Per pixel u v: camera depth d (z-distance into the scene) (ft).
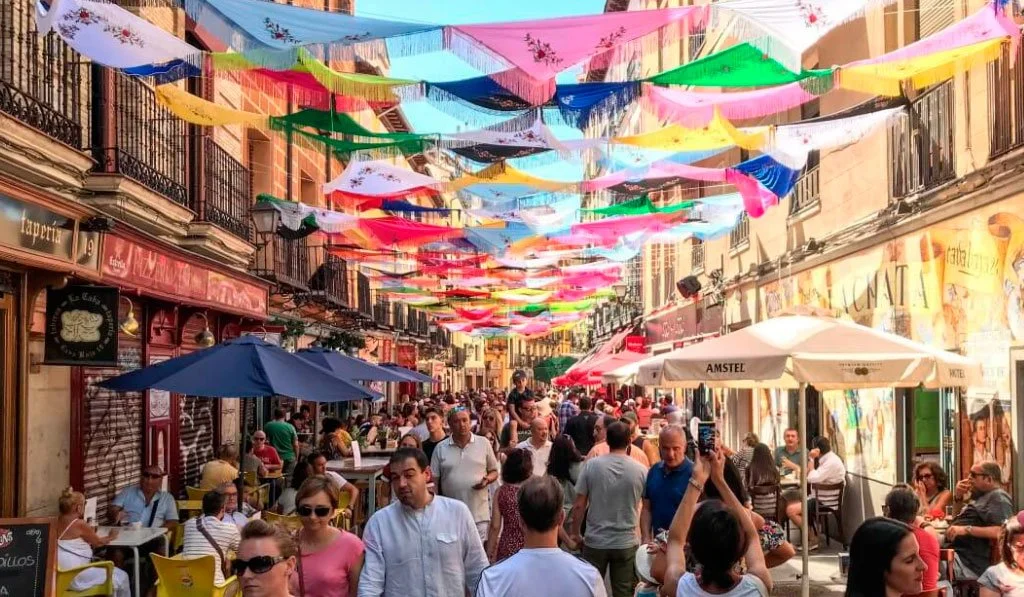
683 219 46.11
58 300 27.71
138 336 38.37
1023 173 25.96
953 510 28.07
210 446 49.24
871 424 38.06
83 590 23.71
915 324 34.01
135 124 36.11
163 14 40.42
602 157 35.60
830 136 29.63
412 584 14.97
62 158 27.89
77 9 20.68
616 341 91.30
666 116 26.78
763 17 20.25
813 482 38.73
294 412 70.13
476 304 101.81
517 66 21.35
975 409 29.43
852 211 40.65
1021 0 21.76
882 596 11.43
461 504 15.74
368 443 57.57
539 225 46.39
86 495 32.76
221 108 28.53
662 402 75.10
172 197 38.50
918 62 23.72
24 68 28.63
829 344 24.31
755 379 24.06
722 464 14.65
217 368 25.62
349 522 36.29
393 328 108.06
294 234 50.78
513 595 12.61
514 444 43.32
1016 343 26.55
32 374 28.78
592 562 23.62
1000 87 27.45
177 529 31.50
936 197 31.78
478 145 30.91
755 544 13.71
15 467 27.22
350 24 21.02
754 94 26.14
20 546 16.89
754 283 57.62
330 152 31.91
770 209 54.19
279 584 11.74
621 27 20.54
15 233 24.25
